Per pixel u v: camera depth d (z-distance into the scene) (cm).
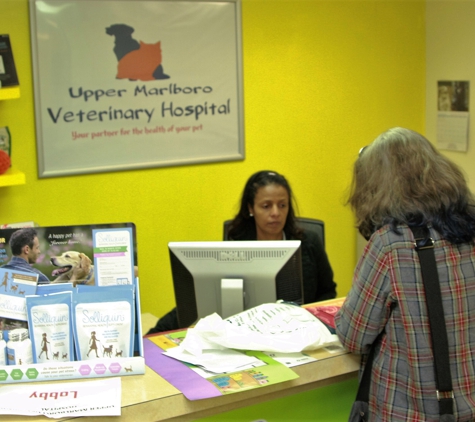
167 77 340
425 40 409
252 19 357
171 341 182
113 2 323
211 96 353
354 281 167
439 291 156
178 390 149
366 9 388
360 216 170
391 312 161
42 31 310
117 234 167
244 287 196
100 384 151
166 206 351
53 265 164
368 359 167
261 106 367
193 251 197
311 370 166
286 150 378
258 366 163
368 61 393
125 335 158
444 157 170
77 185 329
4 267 162
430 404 155
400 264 157
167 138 346
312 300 275
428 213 160
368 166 170
